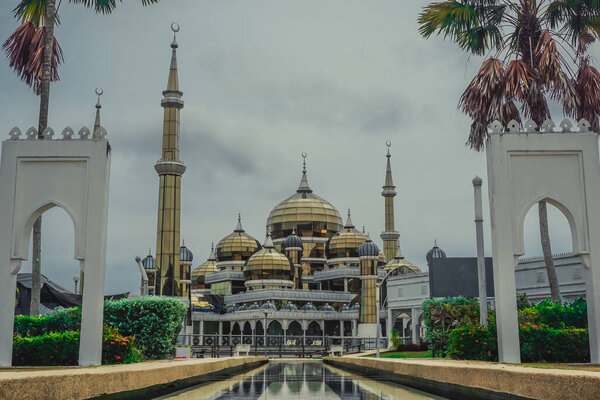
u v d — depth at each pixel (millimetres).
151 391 14367
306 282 128875
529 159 20516
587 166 20391
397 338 75438
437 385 15930
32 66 35688
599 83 34531
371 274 103250
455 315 40094
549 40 33406
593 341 19953
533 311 26578
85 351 19484
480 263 32125
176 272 78062
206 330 120188
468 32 36750
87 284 19734
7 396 7816
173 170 79438
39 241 32562
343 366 40719
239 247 133500
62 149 20188
